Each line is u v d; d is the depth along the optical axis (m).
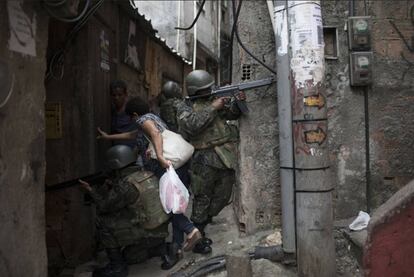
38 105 2.90
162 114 5.00
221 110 4.33
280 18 3.75
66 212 4.60
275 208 4.48
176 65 12.23
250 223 4.49
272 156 4.45
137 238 3.96
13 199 2.60
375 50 4.37
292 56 3.42
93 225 5.00
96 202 3.94
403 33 4.36
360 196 4.42
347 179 4.42
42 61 2.95
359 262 3.70
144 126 4.16
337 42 4.36
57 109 4.60
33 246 2.81
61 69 4.53
